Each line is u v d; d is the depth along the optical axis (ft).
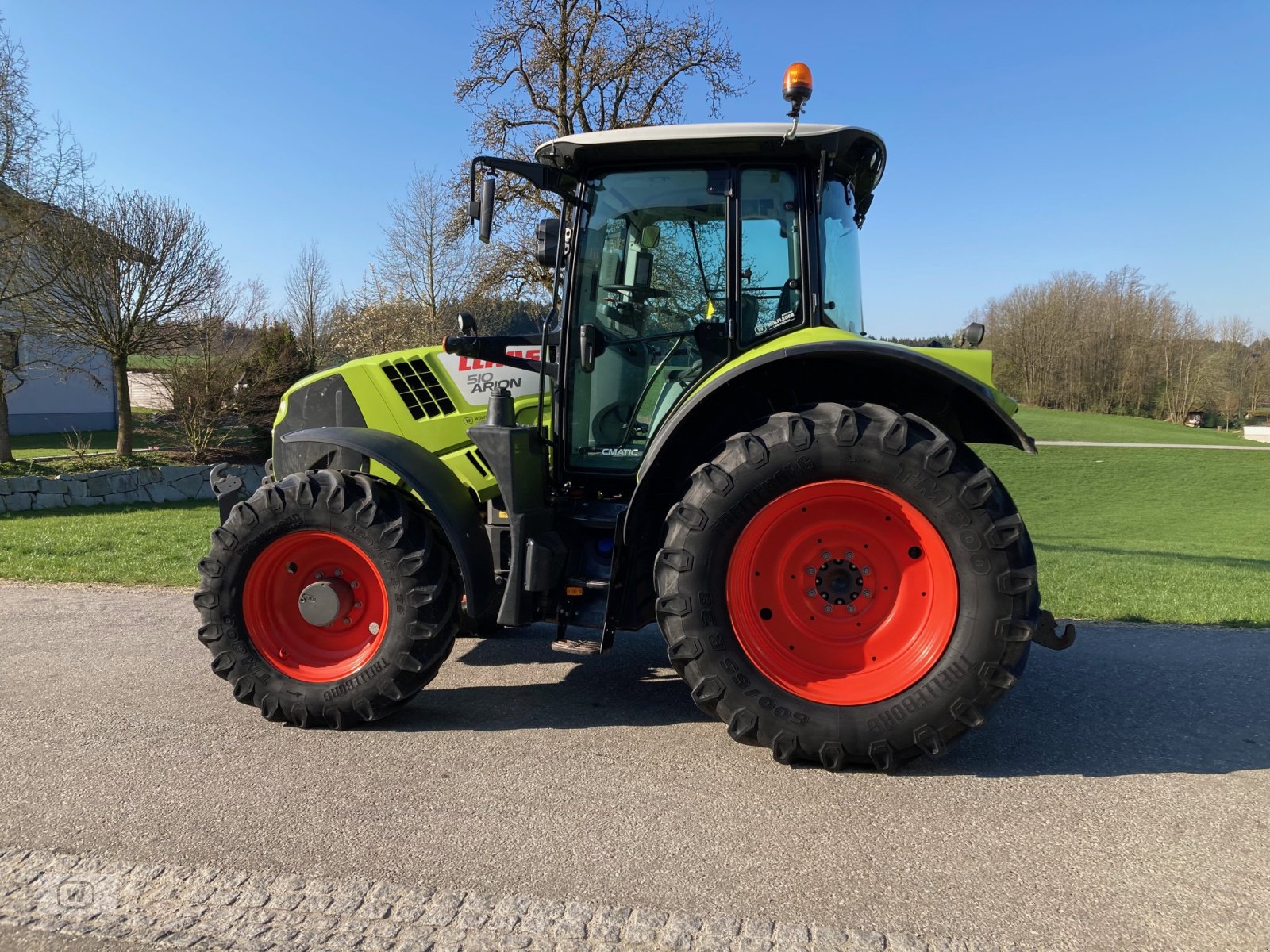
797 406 10.92
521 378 13.01
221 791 8.96
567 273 11.96
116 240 47.52
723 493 9.71
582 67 51.57
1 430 46.39
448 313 77.56
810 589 9.94
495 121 51.65
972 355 10.37
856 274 12.96
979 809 8.63
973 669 9.17
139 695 12.05
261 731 10.73
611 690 12.58
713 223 11.45
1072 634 10.33
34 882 7.23
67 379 56.70
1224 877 7.34
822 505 9.75
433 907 6.87
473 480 12.69
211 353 54.49
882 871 7.43
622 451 12.01
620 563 10.69
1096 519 69.97
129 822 8.27
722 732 10.80
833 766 9.52
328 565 11.25
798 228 11.25
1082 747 10.34
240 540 10.91
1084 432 144.36
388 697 10.68
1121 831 8.16
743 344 11.46
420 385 13.20
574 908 6.85
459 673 13.50
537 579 10.83
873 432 9.43
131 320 49.11
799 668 9.82
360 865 7.49
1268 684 13.01
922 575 9.67
